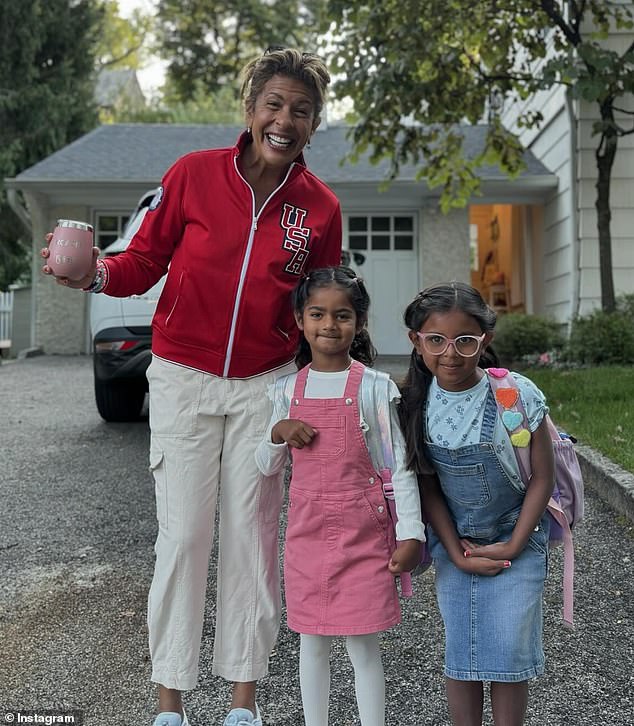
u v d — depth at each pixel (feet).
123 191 40.34
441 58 27.53
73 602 9.81
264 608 7.06
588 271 32.91
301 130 6.77
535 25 28.76
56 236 6.70
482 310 6.13
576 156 32.71
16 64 53.93
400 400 6.48
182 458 6.98
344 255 25.49
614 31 30.55
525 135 42.01
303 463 6.52
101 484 15.12
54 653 8.51
